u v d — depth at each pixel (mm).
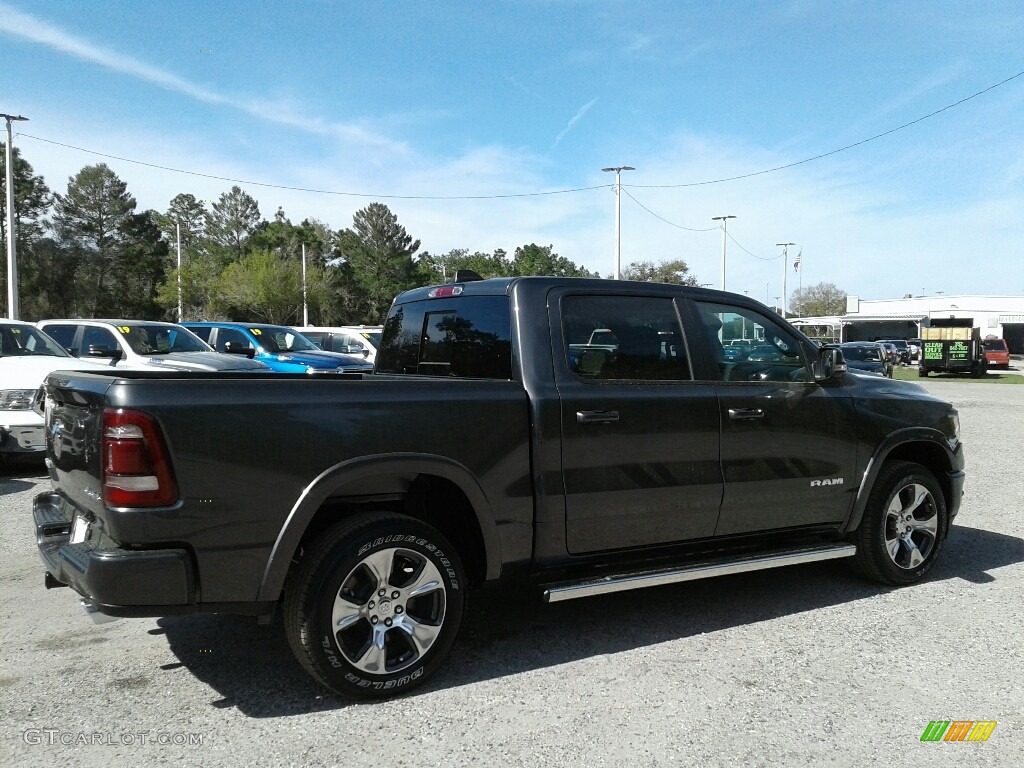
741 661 3990
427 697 3572
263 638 4293
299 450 3309
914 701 3543
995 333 69812
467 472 3689
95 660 3982
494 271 107250
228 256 88750
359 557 3410
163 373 3781
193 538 3123
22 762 2994
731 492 4484
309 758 3037
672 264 65312
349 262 94375
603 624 4527
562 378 4035
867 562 5152
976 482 9086
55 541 3562
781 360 4871
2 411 8320
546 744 3150
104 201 75938
